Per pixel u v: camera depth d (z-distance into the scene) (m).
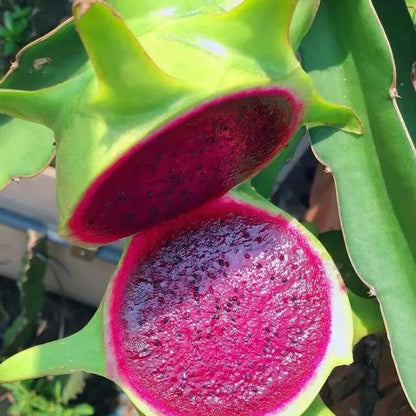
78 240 0.15
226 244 0.17
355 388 0.27
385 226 0.17
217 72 0.12
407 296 0.17
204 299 0.17
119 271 0.16
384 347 0.26
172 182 0.14
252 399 0.16
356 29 0.17
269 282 0.17
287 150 0.20
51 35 0.17
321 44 0.18
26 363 0.16
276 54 0.12
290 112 0.14
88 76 0.13
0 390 0.30
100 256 0.28
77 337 0.16
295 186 0.32
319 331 0.16
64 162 0.13
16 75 0.17
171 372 0.16
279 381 0.16
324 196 0.29
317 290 0.17
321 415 0.17
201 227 0.17
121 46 0.11
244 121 0.13
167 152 0.13
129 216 0.15
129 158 0.12
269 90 0.13
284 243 0.17
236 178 0.16
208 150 0.14
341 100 0.18
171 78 0.11
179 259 0.17
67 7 0.26
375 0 0.18
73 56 0.17
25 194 0.26
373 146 0.17
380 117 0.17
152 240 0.17
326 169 0.18
